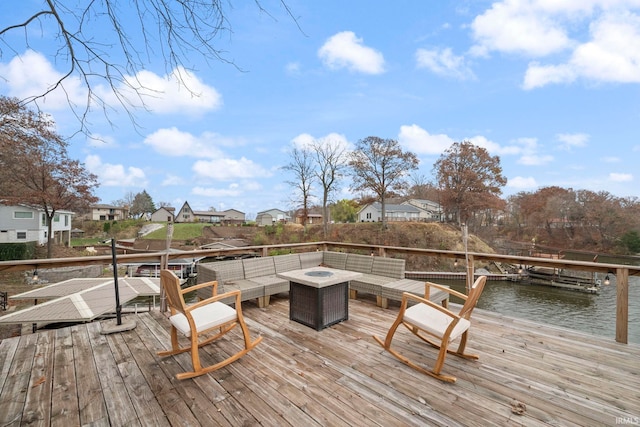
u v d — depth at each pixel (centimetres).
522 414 186
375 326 340
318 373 235
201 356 265
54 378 228
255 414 184
